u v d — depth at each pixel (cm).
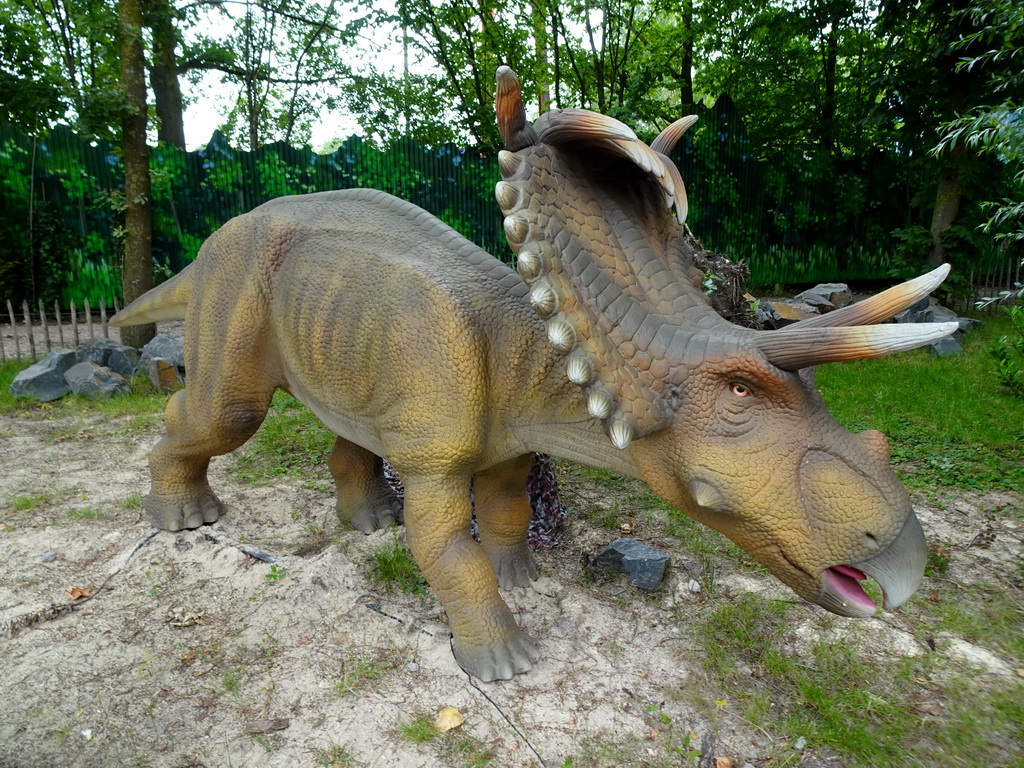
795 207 1292
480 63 1496
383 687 261
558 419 241
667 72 1427
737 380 192
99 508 402
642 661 276
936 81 1006
